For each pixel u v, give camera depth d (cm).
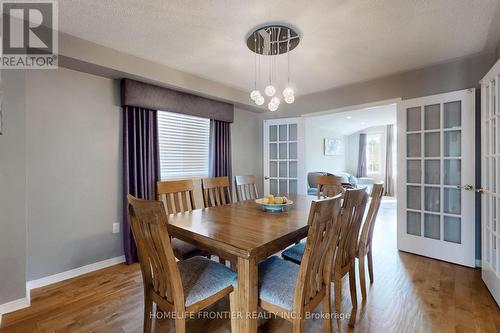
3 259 188
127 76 269
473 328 168
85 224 258
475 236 265
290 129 436
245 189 316
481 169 245
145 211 127
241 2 175
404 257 294
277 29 209
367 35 220
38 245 229
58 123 240
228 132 414
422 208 297
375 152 873
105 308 194
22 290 195
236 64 287
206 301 140
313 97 405
